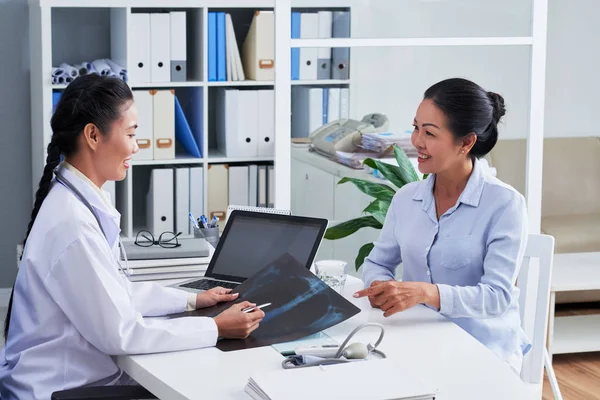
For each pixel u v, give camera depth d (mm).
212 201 4703
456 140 2244
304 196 3408
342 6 3338
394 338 1995
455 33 3455
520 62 3543
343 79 3379
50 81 4199
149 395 1826
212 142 4945
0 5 4613
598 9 5402
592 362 4016
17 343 1973
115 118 1995
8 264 4816
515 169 3596
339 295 2145
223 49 4551
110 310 1866
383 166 3111
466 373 1782
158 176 4602
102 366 1947
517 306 2326
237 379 1751
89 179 2020
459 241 2279
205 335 1933
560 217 5125
